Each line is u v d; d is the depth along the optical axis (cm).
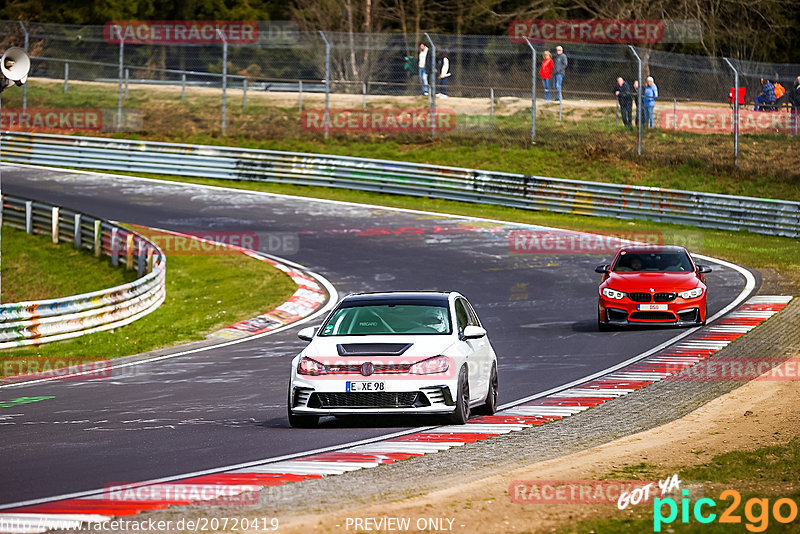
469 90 18525
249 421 4275
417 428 3941
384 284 9094
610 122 15550
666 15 19350
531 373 5488
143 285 8362
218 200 13300
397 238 11119
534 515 2556
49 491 2900
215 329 7775
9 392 5491
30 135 15825
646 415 4131
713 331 6512
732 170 13512
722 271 9250
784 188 13050
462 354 4003
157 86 19662
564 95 18700
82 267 10531
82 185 14162
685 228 11756
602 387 4903
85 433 4034
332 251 10538
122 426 4212
